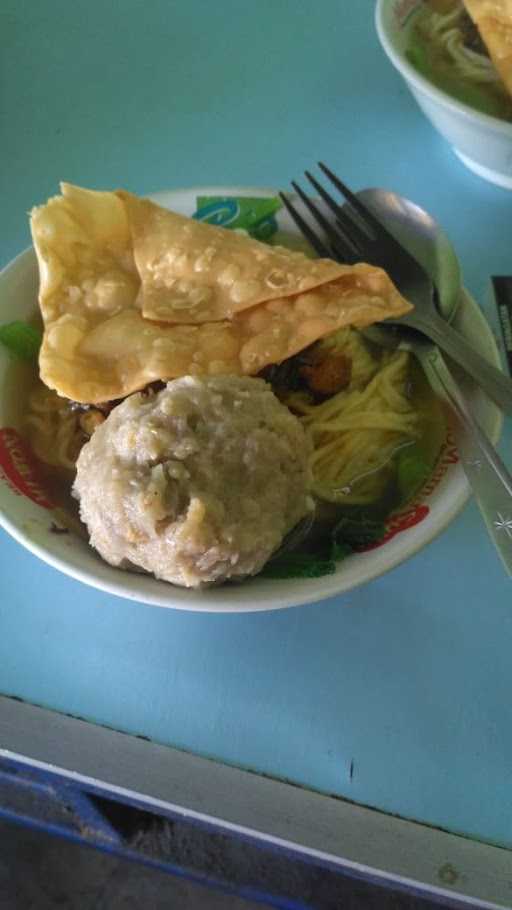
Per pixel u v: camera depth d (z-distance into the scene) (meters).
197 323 0.59
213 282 0.61
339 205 0.72
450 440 0.58
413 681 0.54
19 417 0.61
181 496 0.47
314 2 0.97
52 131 0.85
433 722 0.53
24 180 0.81
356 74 0.90
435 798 0.50
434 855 0.49
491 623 0.56
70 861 1.00
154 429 0.48
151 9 0.97
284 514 0.51
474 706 0.53
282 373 0.66
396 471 0.61
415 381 0.67
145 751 0.52
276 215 0.70
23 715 0.53
